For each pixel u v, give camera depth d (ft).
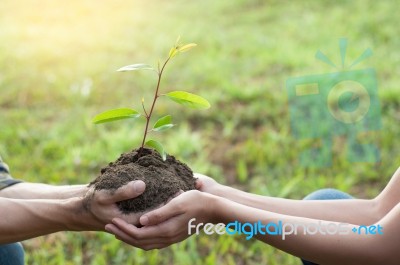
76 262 5.96
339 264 3.93
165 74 11.09
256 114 9.14
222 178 7.56
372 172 7.29
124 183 3.81
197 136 8.36
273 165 7.82
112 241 6.15
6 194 4.45
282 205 4.42
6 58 12.00
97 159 7.91
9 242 4.11
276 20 14.60
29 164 7.82
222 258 6.02
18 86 10.55
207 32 13.82
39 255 5.97
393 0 14.79
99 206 3.84
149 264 5.90
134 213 3.83
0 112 9.67
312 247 3.90
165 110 9.43
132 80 10.93
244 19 14.80
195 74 11.03
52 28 14.78
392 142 7.98
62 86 10.58
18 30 14.24
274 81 10.46
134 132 8.54
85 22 15.34
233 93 9.80
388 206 4.38
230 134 8.61
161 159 4.13
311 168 7.60
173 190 3.90
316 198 4.67
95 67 11.53
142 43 13.20
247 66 11.41
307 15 14.44
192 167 7.58
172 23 14.62
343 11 14.48
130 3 17.01
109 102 10.01
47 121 9.39
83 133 8.75
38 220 4.00
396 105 9.14
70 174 7.52
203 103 3.94
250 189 7.33
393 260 3.87
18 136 8.64
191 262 5.90
